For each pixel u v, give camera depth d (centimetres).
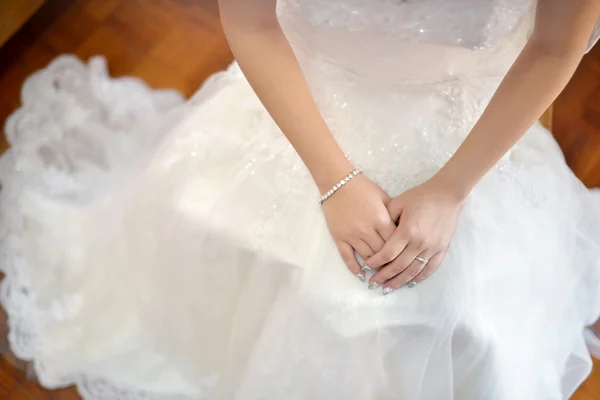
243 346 131
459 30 109
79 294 147
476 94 119
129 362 142
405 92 118
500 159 117
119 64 174
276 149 120
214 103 129
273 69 110
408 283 112
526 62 104
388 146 116
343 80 119
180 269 130
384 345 115
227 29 110
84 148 162
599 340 148
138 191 136
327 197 113
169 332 141
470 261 112
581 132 165
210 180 124
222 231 118
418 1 105
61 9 178
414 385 121
